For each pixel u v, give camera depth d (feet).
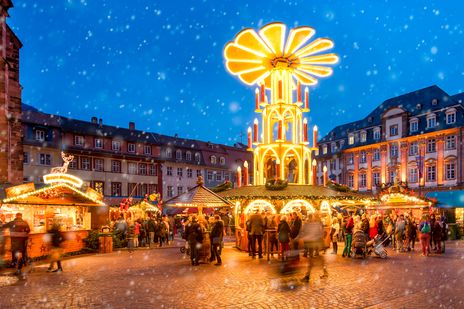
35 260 59.62
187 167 216.54
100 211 84.84
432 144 178.09
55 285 38.91
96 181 174.81
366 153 208.95
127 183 186.19
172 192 207.21
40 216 65.98
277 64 79.05
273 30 71.82
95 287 37.86
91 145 175.83
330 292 35.27
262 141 83.92
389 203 118.52
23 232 45.83
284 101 82.12
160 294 34.71
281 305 30.76
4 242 53.11
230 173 239.91
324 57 77.71
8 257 54.60
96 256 66.54
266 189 73.36
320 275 44.04
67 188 68.64
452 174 169.89
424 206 114.01
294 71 83.92
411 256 64.08
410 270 48.16
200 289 36.81
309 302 31.68
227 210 115.75
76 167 168.55
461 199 131.03
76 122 180.04
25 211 63.67
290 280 40.98
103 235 73.46
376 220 70.69
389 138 196.85
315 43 72.79
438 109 178.09
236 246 77.77
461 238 111.86
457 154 168.14
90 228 78.54
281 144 79.10
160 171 200.23
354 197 75.00
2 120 85.81
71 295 34.35
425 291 35.70
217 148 240.94
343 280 41.09
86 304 31.17
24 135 153.89
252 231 61.21
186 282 40.37
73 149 166.40
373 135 207.21
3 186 80.28
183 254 69.15
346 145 223.10
